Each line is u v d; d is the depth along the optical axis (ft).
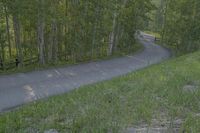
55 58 90.94
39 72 66.59
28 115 24.49
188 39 136.05
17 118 23.41
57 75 64.85
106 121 20.66
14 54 106.83
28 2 71.31
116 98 27.76
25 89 51.42
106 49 117.19
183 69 49.83
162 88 31.83
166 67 53.83
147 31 265.95
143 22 136.46
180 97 27.09
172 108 23.77
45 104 28.43
